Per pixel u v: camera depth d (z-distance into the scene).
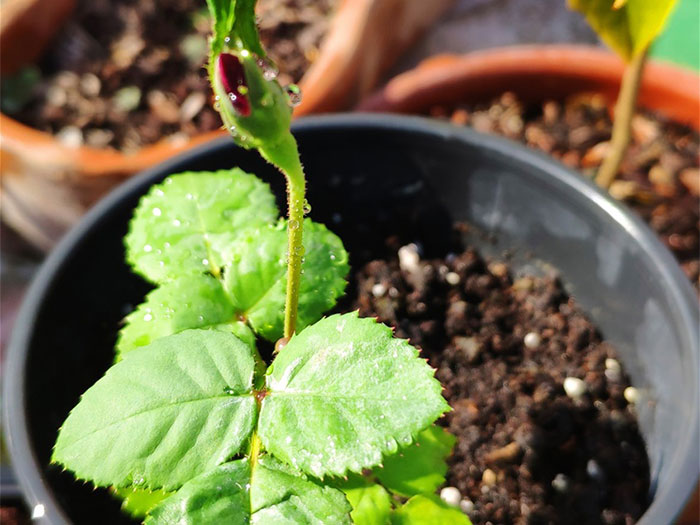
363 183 0.42
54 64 0.68
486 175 0.40
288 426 0.26
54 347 0.35
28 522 0.39
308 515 0.25
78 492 0.32
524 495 0.35
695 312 0.34
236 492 0.26
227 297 0.31
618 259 0.38
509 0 0.86
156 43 0.69
